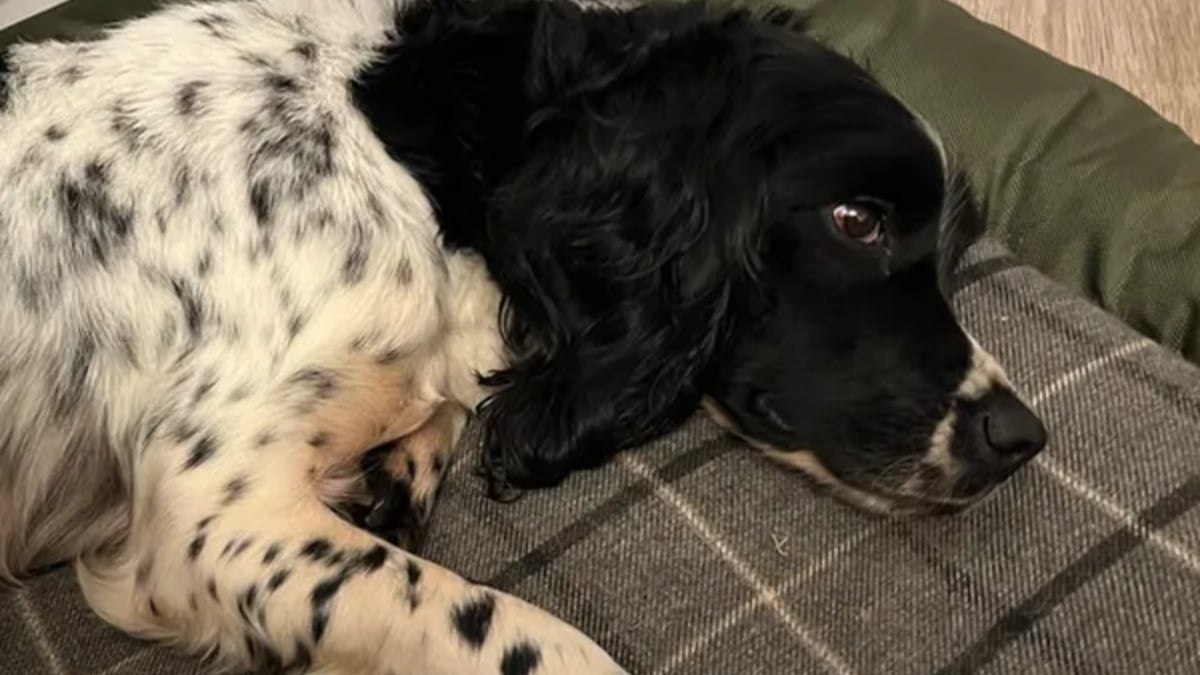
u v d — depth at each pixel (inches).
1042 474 17.3
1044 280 19.4
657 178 16.8
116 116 17.6
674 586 17.1
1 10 29.5
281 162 17.5
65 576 18.8
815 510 17.6
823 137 16.5
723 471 18.0
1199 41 31.8
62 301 17.3
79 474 18.0
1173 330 20.1
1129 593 16.1
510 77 17.6
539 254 17.4
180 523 16.6
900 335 16.8
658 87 17.0
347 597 16.0
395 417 18.0
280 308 17.1
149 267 17.2
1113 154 21.3
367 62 18.2
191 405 16.9
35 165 17.4
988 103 22.2
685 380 17.4
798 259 16.7
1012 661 15.9
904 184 16.6
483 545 18.0
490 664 15.7
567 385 17.6
